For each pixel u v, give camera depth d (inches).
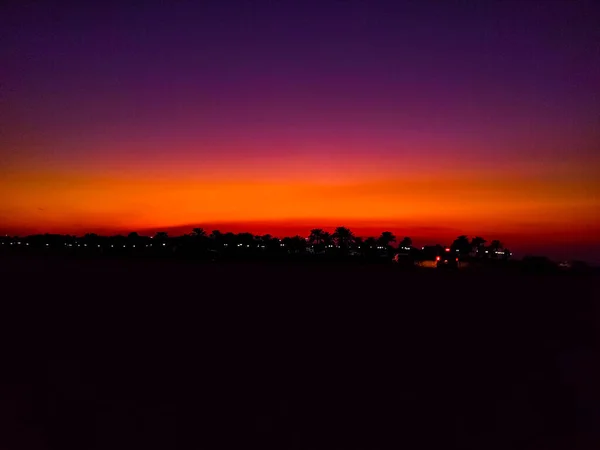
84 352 329.4
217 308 495.2
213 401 246.8
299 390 264.1
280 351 339.6
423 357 327.3
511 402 247.8
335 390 263.0
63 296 548.7
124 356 320.2
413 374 292.0
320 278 743.7
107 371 291.0
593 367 303.9
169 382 274.8
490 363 308.5
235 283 683.4
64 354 323.0
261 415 227.0
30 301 510.0
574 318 454.6
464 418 229.1
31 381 271.6
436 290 624.1
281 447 200.8
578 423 224.7
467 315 469.7
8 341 351.3
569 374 291.4
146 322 424.2
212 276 749.3
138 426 217.6
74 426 214.4
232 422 220.2
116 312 463.2
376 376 285.4
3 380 272.2
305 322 436.5
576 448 202.5
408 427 219.6
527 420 225.9
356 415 230.5
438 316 467.5
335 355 328.5
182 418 228.2
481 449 201.3
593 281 639.1
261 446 198.2
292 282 664.4
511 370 297.0
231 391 259.8
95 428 212.4
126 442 200.7
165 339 369.1
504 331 402.0
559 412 236.7
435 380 281.1
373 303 532.1
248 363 309.9
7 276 683.4
